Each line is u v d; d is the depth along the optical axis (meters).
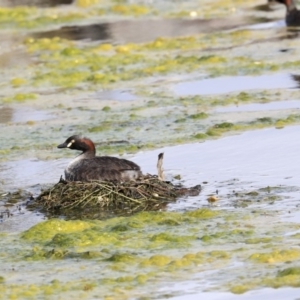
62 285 12.47
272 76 25.25
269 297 11.75
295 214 14.88
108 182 16.12
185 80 25.64
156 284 12.34
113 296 12.00
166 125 21.02
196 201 15.85
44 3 40.75
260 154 18.30
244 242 13.70
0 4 40.72
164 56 28.98
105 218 15.40
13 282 12.66
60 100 24.28
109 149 19.33
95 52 30.22
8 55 30.62
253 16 35.69
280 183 16.53
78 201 15.91
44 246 14.12
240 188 16.41
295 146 18.64
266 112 21.56
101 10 38.66
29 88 25.84
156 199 15.98
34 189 17.17
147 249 13.68
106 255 13.53
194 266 12.87
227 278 12.41
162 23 35.16
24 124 22.05
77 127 21.38
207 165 17.88
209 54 28.75
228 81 25.11
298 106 21.97
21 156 19.39
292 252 13.08
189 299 11.83
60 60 29.22
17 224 15.35
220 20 35.22
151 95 24.19
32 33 34.34
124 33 33.59
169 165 18.03
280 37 30.94
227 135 19.84
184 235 14.17
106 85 25.67
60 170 18.27
